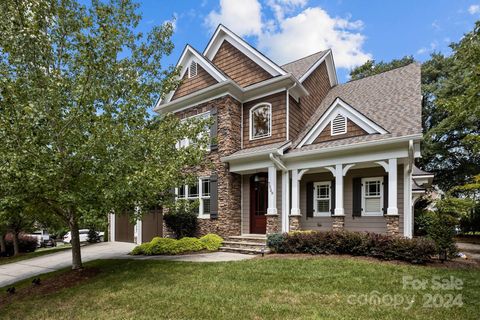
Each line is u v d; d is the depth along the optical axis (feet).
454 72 70.85
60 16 24.70
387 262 25.48
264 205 40.78
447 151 73.67
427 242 25.49
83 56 22.58
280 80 38.99
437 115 78.69
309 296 17.84
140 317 16.21
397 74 46.11
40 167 20.52
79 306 18.97
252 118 42.86
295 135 41.14
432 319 14.49
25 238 60.70
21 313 18.86
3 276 32.09
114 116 26.23
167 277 23.79
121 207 25.40
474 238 58.70
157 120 31.73
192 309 16.70
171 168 25.57
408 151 29.04
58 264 36.52
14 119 19.90
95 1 27.27
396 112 35.29
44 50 23.40
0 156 19.20
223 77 41.93
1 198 20.68
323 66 51.83
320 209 38.04
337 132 35.14
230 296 18.37
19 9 21.13
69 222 28.58
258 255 31.76
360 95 44.78
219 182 40.88
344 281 20.38
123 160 24.49
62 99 22.74
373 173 34.32
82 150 22.34
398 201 32.60
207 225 41.75
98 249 44.65
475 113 23.34
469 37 23.30
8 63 22.86
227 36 46.68
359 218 34.73
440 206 37.96
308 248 30.04
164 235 44.73
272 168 36.81
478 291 18.33
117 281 23.81
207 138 31.50
